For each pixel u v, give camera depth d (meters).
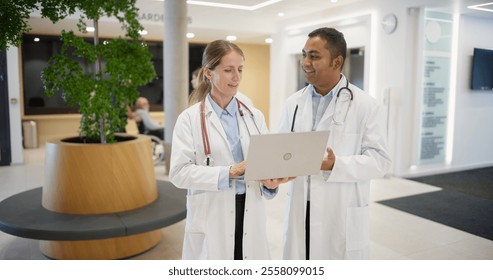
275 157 1.58
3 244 3.63
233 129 1.92
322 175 1.93
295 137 1.58
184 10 6.19
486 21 7.20
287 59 9.20
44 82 3.24
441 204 5.06
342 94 1.96
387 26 6.57
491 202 5.17
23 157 7.99
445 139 7.14
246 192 1.86
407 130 6.57
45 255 3.36
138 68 3.35
